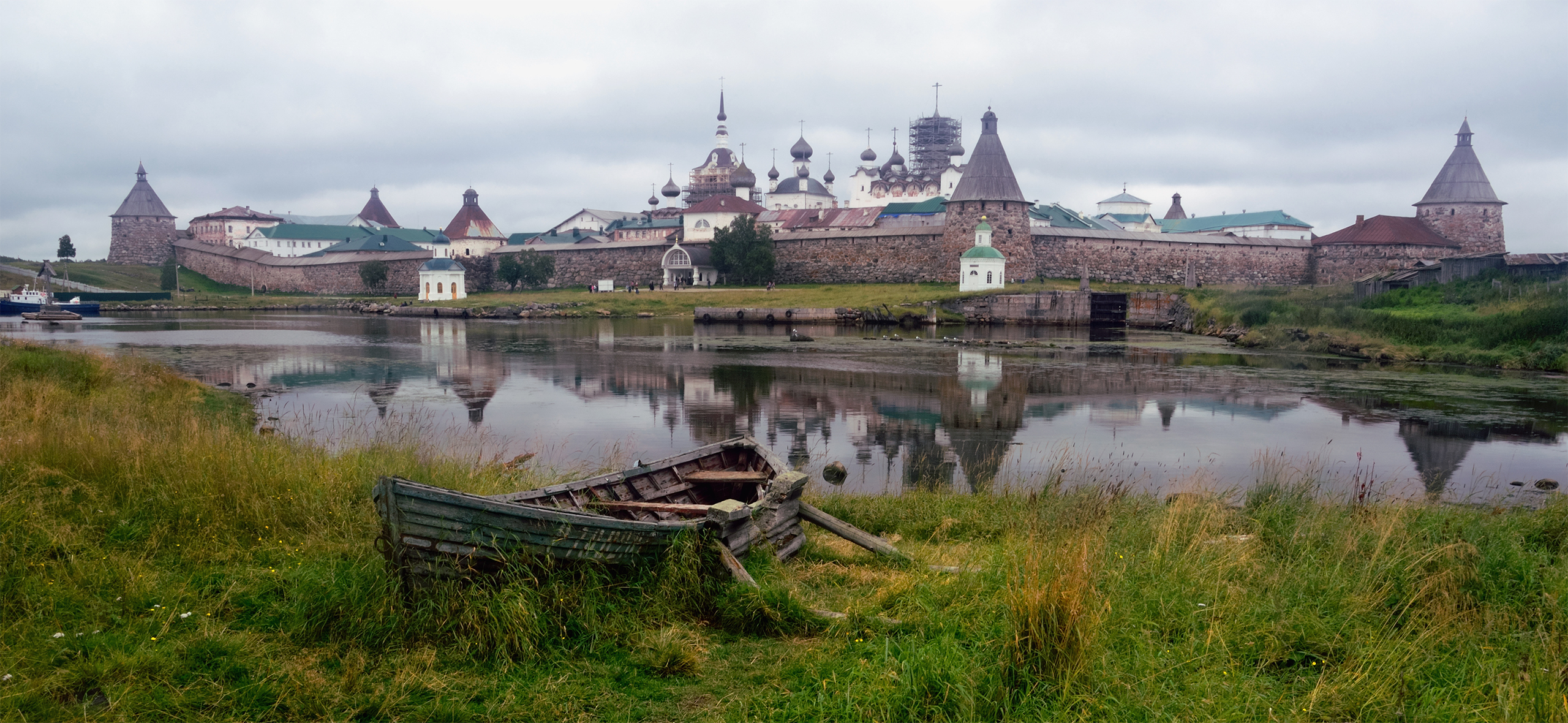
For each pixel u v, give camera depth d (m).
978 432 23.42
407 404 27.77
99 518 10.03
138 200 160.75
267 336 57.38
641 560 8.63
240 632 7.47
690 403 28.22
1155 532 10.26
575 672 6.97
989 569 8.67
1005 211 90.88
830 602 8.88
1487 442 22.48
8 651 6.84
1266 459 18.42
